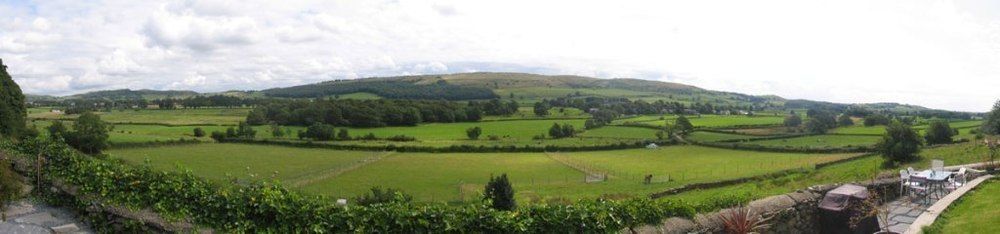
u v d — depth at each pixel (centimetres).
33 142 1422
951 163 3462
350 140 9669
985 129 6681
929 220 1244
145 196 1110
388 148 8994
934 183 1728
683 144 10131
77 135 6334
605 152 9356
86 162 1262
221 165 6844
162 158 7012
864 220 1297
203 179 1166
